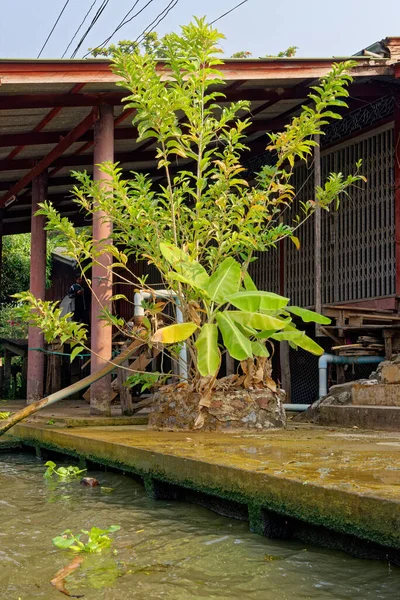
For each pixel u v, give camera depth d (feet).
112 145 27.20
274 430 21.20
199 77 21.13
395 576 9.61
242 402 21.20
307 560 10.44
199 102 21.59
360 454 14.40
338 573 9.83
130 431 21.34
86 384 22.40
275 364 37.42
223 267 20.75
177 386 22.07
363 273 30.55
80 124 29.66
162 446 16.24
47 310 21.72
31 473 19.66
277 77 26.35
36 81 23.65
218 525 12.71
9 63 23.21
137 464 15.84
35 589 9.40
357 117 31.35
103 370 22.63
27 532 12.39
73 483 17.54
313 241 33.55
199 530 12.35
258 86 29.55
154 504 14.73
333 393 25.61
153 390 33.58
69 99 26.68
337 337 28.30
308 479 10.95
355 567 10.05
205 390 20.95
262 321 19.63
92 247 23.56
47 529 12.62
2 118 29.60
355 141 31.45
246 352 18.79
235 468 12.34
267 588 9.32
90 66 24.25
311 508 10.50
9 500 15.39
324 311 27.32
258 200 20.94
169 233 22.49
